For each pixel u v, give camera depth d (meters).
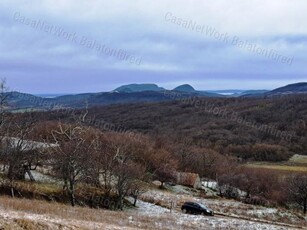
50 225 22.41
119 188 55.44
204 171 105.06
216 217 53.78
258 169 99.19
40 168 65.56
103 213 41.16
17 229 20.61
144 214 48.16
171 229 34.09
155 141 106.12
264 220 57.31
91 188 57.38
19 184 51.44
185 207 56.56
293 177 87.00
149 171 86.81
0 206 31.44
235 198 85.88
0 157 54.62
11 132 61.28
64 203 50.19
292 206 82.31
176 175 89.38
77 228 23.77
